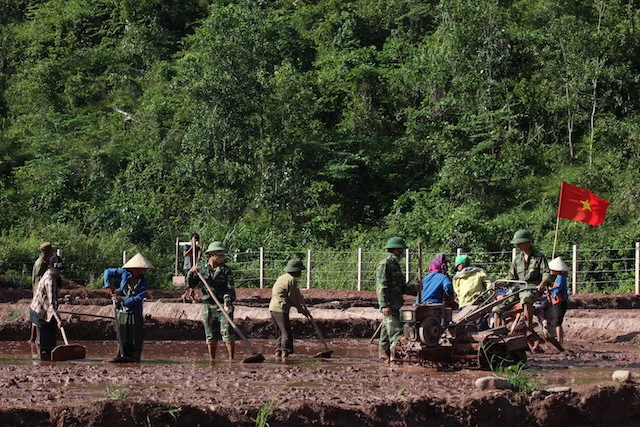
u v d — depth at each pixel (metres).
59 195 40.00
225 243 35.44
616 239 33.47
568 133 44.19
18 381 10.29
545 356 14.47
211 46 41.53
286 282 14.66
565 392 10.02
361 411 8.87
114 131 48.00
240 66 41.41
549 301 15.05
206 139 40.91
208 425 8.26
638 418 10.41
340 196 42.62
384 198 42.97
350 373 11.79
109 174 44.56
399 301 13.11
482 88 43.12
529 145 43.44
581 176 40.25
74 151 45.34
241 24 42.09
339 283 31.72
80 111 51.53
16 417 7.77
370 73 46.38
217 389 9.89
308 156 43.00
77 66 55.31
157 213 38.72
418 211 38.59
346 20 52.34
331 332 19.11
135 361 13.39
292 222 38.75
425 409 9.17
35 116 49.06
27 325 17.53
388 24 53.72
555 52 44.69
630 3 48.25
